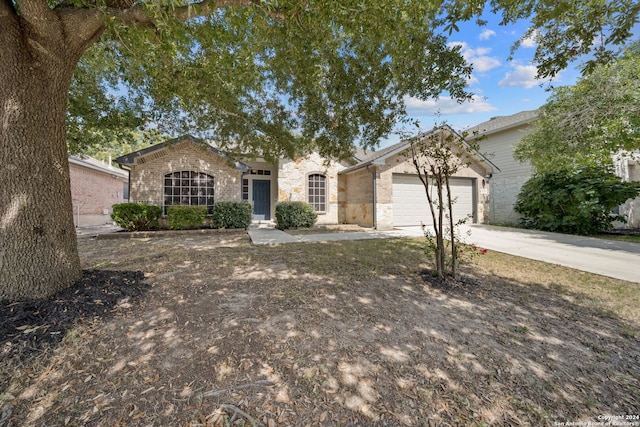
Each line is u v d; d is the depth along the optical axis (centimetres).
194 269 463
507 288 388
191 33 337
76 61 329
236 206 1048
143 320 274
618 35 305
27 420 157
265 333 255
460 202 1247
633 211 1129
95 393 179
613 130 773
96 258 548
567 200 936
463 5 327
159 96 642
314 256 571
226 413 165
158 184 1030
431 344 242
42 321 247
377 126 608
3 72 277
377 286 385
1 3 265
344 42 463
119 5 315
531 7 341
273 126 728
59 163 313
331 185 1364
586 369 212
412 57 425
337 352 228
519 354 229
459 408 172
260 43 457
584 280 426
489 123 1599
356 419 163
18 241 279
